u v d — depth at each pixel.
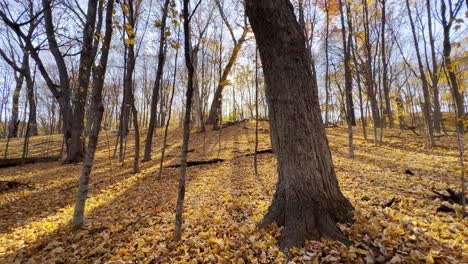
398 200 4.55
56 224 5.23
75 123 13.77
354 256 2.96
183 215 4.97
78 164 12.84
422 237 3.27
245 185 6.96
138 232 4.41
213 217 4.67
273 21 3.61
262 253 3.27
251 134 18.78
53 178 9.92
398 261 2.83
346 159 9.57
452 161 7.86
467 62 5.89
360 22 13.62
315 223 3.47
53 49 13.59
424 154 9.69
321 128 3.80
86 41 11.95
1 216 5.95
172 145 17.70
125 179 9.02
